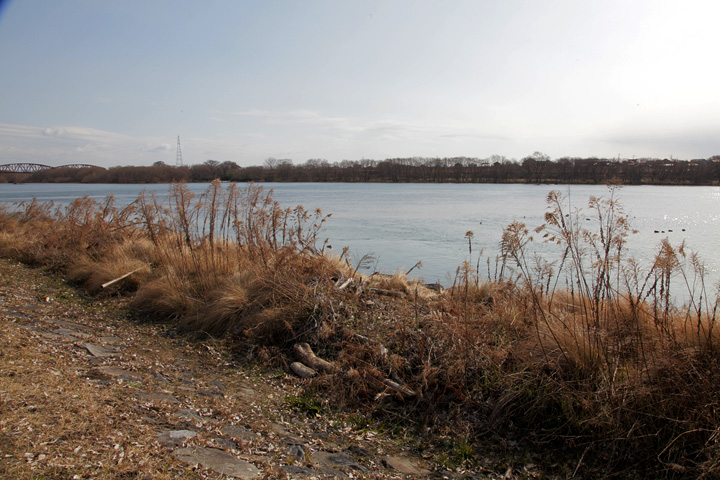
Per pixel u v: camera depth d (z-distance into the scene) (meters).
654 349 4.74
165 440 3.55
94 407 3.80
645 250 18.30
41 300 7.99
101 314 7.69
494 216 34.88
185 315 7.60
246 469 3.40
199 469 3.20
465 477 3.91
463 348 5.39
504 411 4.71
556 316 5.52
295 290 7.23
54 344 5.46
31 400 3.63
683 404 4.17
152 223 11.40
